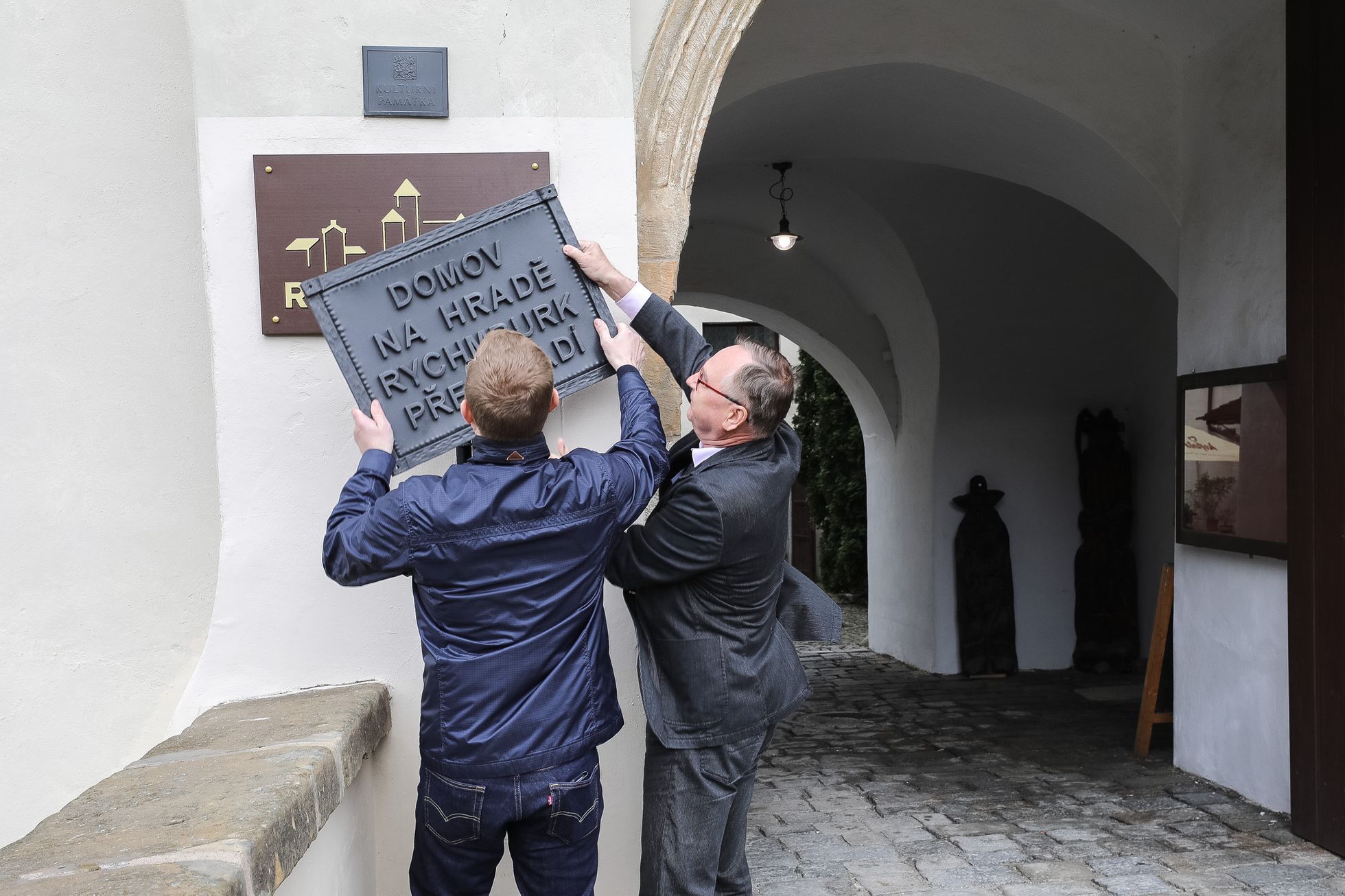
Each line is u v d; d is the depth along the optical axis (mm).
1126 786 5355
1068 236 8484
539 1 2627
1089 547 8984
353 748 2188
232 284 2547
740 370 2225
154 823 1582
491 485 1914
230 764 1903
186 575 3010
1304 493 4367
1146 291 8734
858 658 10391
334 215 2559
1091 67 5289
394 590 2602
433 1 2600
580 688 1983
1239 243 4980
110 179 2955
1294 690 4445
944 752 6293
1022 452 9156
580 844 2016
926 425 9336
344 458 2572
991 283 8734
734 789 2281
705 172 7977
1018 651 9180
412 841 2596
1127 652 8883
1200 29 5066
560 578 1946
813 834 4742
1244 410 4883
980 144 6109
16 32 2857
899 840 4590
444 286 2359
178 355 3029
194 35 2525
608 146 2652
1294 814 4449
